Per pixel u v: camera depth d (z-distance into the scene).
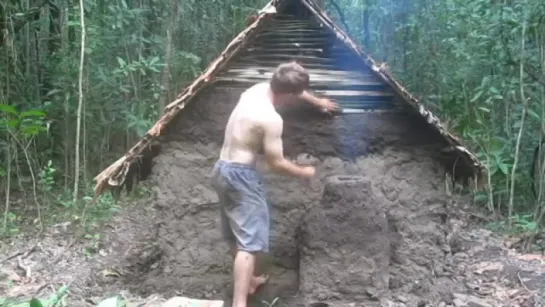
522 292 5.50
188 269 5.41
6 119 7.16
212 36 9.73
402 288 5.29
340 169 5.46
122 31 8.81
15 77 8.33
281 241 5.38
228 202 4.86
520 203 8.12
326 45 5.53
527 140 7.98
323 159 5.48
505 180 8.12
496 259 6.44
